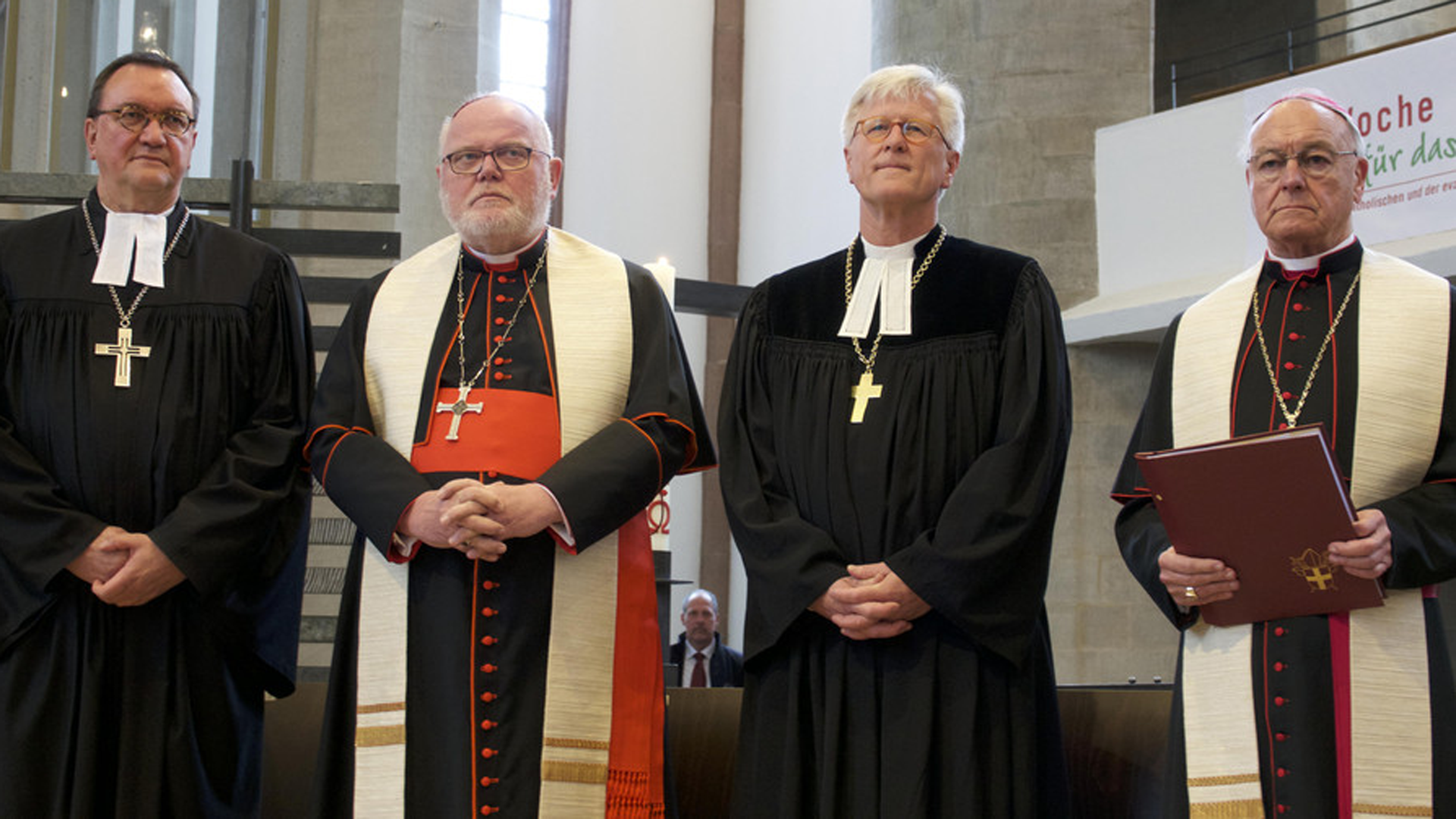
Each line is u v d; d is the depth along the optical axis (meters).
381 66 9.31
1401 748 3.02
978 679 3.26
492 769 3.25
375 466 3.35
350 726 3.40
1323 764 3.02
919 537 3.28
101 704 3.35
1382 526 2.96
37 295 3.56
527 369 3.52
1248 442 2.95
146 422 3.47
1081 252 10.57
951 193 11.05
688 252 17.14
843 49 15.65
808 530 3.35
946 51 11.09
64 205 6.11
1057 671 10.18
